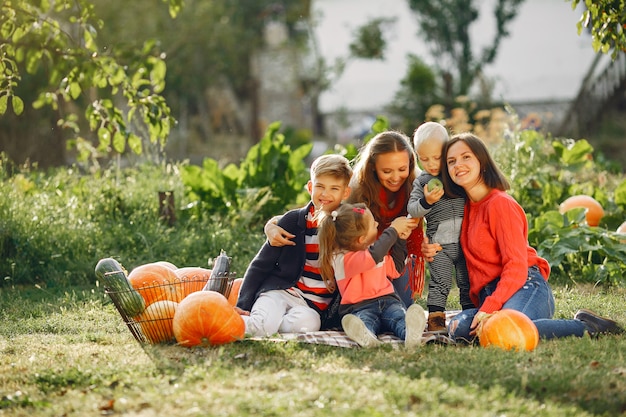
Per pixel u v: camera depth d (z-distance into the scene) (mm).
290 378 4672
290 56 33906
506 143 11289
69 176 12078
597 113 23078
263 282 6066
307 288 6008
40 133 19734
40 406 4430
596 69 26219
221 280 6000
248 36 29766
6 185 10344
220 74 30062
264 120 33844
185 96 28766
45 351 5668
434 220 5941
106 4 23609
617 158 20734
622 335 5789
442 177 5836
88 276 9062
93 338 6070
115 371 4953
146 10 24812
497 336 5355
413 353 5332
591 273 8227
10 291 8477
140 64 8633
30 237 9266
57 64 8039
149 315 5750
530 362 5004
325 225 5711
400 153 5844
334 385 4512
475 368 4832
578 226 8711
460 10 26781
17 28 7852
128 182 11594
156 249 9656
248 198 10648
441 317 5895
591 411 4195
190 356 5328
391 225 5770
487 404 4211
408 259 6059
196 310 5500
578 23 7129
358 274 5762
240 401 4258
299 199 10898
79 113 21641
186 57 27000
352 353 5359
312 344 5582
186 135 29625
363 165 5945
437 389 4398
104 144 8656
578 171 11062
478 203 5855
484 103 22359
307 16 32094
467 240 5895
